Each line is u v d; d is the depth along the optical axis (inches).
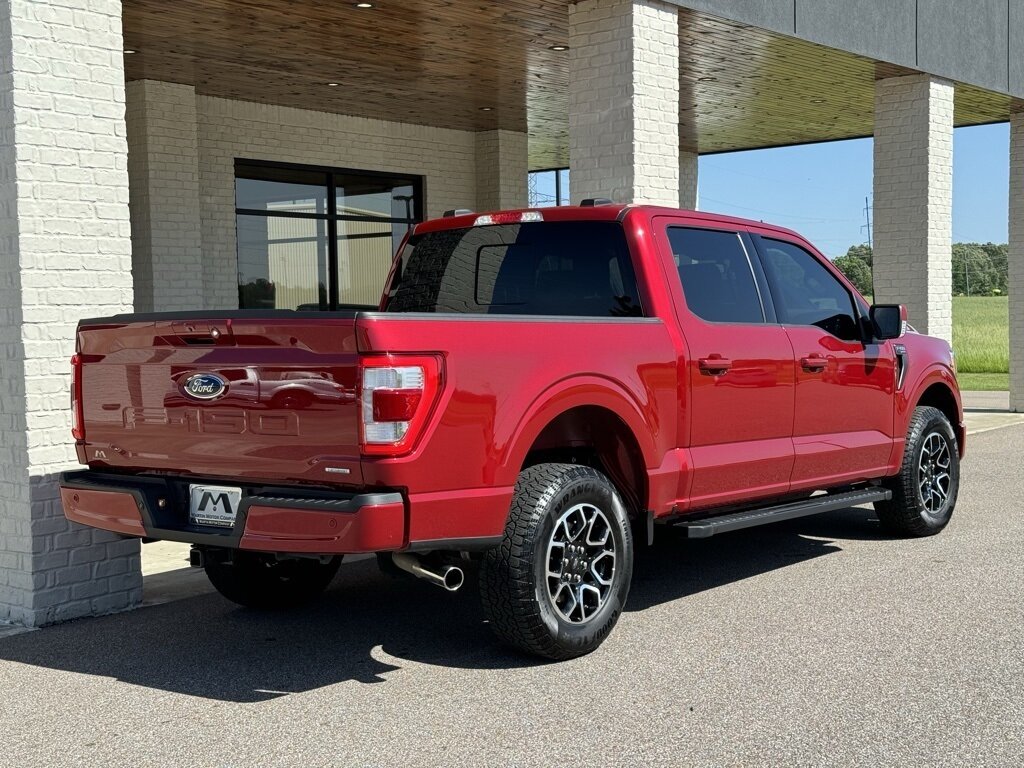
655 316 215.3
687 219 231.6
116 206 238.5
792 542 294.5
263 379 173.6
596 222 224.8
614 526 199.2
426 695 176.7
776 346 239.6
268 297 580.1
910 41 499.5
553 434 202.4
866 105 597.9
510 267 235.1
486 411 176.9
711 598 235.6
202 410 180.4
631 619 220.1
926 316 529.0
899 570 257.8
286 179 587.5
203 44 435.2
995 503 344.8
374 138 621.0
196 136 517.7
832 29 452.4
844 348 260.4
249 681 186.5
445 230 247.4
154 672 193.2
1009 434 540.1
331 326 166.7
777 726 159.6
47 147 227.9
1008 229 655.1
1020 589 236.8
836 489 281.6
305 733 161.3
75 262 232.4
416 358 168.2
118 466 195.2
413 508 168.2
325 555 171.3
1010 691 173.0
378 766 148.6
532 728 160.9
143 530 186.9
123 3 376.8
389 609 234.5
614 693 175.3
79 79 232.5
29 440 226.1
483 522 177.9
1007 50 573.0
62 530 230.8
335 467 168.1
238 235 565.6
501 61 475.5
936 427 294.0
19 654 206.5
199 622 227.0
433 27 415.5
